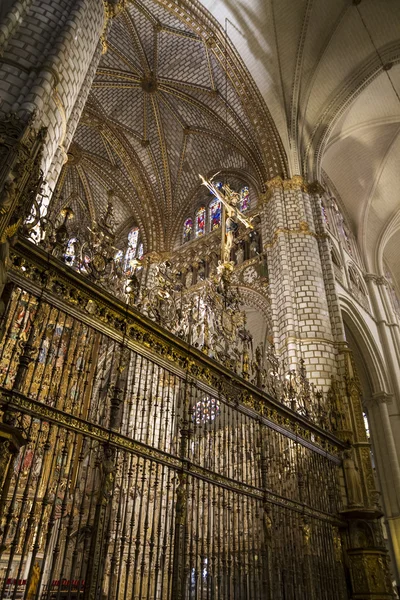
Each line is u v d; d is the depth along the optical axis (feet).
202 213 91.71
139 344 26.32
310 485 36.58
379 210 98.37
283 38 74.59
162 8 75.61
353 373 53.26
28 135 21.54
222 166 91.71
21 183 19.99
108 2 39.68
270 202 72.43
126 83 85.25
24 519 31.89
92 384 23.75
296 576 29.89
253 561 26.78
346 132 86.33
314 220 70.33
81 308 23.67
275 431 34.94
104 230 27.48
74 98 34.71
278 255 65.36
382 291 92.07
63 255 23.90
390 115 86.12
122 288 27.71
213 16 72.95
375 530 38.19
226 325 35.53
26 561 31.30
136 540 20.31
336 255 79.05
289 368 53.98
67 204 92.22
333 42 75.97
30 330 20.43
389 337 86.02
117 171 98.12
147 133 93.25
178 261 87.45
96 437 21.34
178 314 30.68
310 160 77.41
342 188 96.48
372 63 78.28
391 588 36.35
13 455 16.56
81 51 34.83
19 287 20.90
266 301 66.69
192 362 29.43
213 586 23.54
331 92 80.28
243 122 81.87
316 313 58.70
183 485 24.70
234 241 78.69
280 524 30.89
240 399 32.65
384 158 92.38
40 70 30.55
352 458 43.27
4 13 32.01
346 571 36.73
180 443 26.17
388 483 69.72
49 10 33.81
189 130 91.04
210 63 80.07
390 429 74.13
